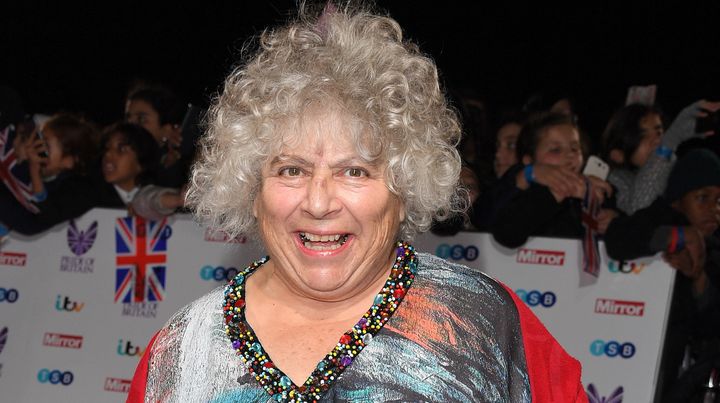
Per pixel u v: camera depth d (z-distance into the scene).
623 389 3.81
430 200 1.45
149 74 4.23
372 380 1.39
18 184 4.20
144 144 4.18
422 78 1.45
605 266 3.86
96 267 4.22
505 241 3.90
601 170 3.90
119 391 4.19
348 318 1.48
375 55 1.43
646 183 3.86
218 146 1.50
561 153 3.91
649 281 3.82
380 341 1.42
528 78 3.98
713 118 3.80
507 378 1.43
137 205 4.17
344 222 1.38
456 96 3.98
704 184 3.79
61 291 4.24
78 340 4.22
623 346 3.83
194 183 1.56
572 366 1.51
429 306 1.46
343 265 1.41
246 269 1.60
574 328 3.88
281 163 1.38
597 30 3.94
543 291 3.91
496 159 3.98
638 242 3.80
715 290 3.75
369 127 1.35
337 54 1.42
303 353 1.44
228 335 1.48
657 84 3.89
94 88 4.26
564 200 3.89
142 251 4.19
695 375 3.71
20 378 4.22
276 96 1.37
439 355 1.41
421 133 1.41
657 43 3.89
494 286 1.52
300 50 1.45
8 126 4.21
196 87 4.22
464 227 3.94
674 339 3.78
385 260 1.48
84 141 4.21
